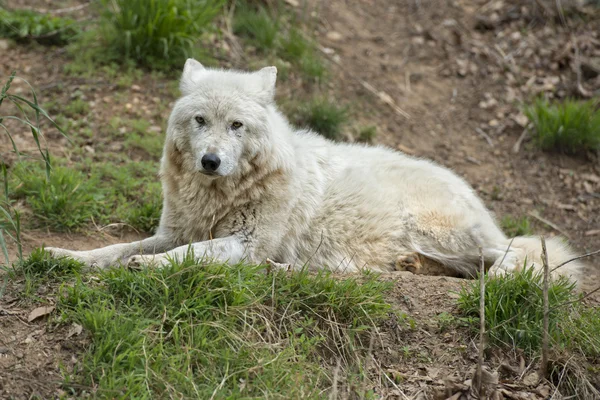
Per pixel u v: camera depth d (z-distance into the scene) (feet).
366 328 27.12
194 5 52.85
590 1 65.00
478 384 24.41
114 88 48.39
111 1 53.67
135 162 42.52
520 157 51.98
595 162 51.83
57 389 22.71
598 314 29.09
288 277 28.25
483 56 60.80
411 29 63.67
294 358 25.04
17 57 49.67
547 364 26.40
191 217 32.48
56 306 25.43
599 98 56.18
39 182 37.60
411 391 25.36
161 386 23.08
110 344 23.84
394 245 34.96
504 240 35.63
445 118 55.06
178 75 50.67
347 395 24.64
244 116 30.83
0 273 27.76
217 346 24.85
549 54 60.54
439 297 29.45
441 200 35.35
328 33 60.70
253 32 56.54
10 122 43.88
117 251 31.35
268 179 32.09
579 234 45.39
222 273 26.91
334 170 35.63
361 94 55.16
